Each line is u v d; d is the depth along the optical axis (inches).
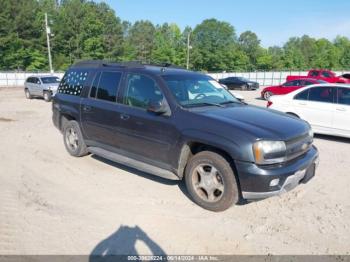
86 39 2377.0
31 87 797.2
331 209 174.7
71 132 261.4
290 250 137.9
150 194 191.2
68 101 254.4
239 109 190.1
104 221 159.5
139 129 195.3
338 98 327.3
